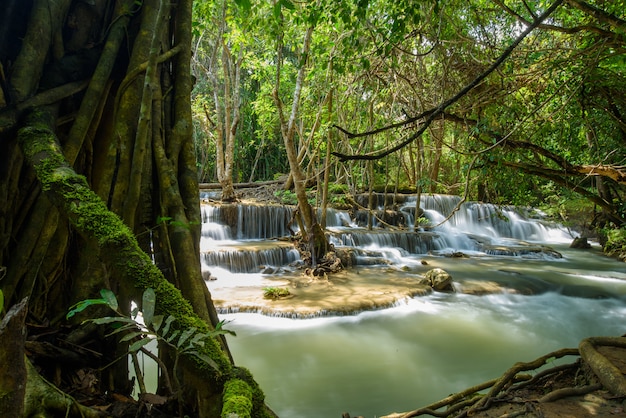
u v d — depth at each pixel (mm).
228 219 14398
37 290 2311
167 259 2344
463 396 3613
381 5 5699
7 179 2211
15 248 2252
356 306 8336
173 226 2402
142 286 1631
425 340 7180
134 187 2344
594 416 2807
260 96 14680
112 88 2719
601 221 16781
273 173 26891
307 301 8570
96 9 2715
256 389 1608
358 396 5402
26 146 2023
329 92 10602
